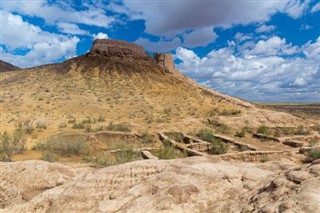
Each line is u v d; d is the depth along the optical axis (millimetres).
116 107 46781
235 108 53500
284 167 9562
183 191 6844
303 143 28703
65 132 27719
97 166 16953
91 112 42562
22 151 20688
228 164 9508
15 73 73250
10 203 10516
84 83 61062
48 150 19812
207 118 40500
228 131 36625
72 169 12156
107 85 60906
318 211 4129
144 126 33219
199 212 6402
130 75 69000
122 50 80875
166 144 27391
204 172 8164
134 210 6523
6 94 49750
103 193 8055
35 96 49062
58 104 45219
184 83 71938
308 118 52125
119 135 28062
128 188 8156
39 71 72188
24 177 11297
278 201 4891
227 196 6984
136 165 8906
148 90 60875
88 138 25656
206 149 26000
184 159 9664
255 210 5137
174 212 6371
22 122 32000
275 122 43250
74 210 7602
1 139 20766
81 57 79125
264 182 6398
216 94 65000
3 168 12008
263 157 22328
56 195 8531
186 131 33781
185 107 51031
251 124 40688
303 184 4988
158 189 7344
